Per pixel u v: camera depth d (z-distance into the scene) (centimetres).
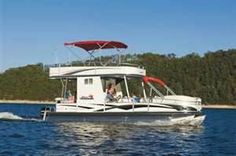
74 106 3906
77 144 2762
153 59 16562
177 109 3803
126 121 3756
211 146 2866
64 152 2434
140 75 4012
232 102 15812
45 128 3641
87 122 3844
